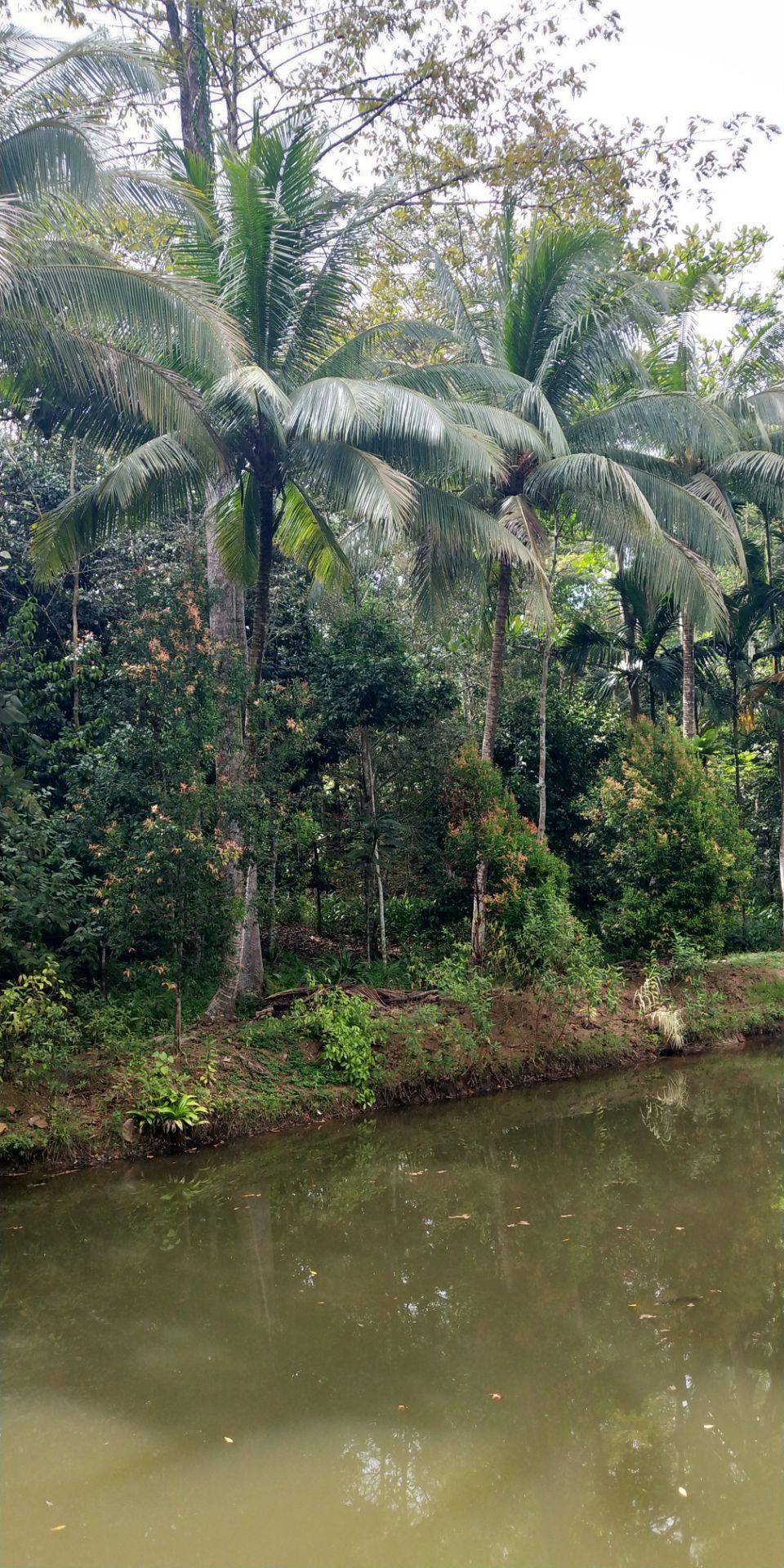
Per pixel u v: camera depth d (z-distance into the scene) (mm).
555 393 14992
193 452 11094
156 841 10461
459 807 14906
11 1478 4816
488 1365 5973
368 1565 4168
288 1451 5043
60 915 11141
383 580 19938
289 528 14250
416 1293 7105
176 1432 5234
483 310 16156
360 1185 9617
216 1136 10523
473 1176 9891
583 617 23906
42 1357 6125
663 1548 4285
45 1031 9945
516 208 16969
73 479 14961
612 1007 14945
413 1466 4910
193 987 13219
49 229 9977
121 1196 9125
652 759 16969
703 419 14344
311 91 15875
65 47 10242
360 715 15523
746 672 21125
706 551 14938
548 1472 4852
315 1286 7246
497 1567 4164
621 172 15969
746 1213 8625
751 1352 6086
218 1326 6582
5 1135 9406
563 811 18656
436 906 15992
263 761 12062
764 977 17344
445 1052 12820
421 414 11031
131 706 11180
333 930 18453
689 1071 14242
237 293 11703
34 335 9641
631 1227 8359
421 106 15641
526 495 14906
